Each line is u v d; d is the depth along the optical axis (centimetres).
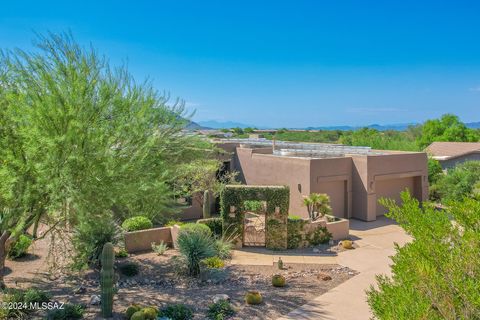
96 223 1269
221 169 2917
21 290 1377
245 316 1223
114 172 1123
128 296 1366
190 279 1540
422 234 698
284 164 2622
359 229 2352
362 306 1298
